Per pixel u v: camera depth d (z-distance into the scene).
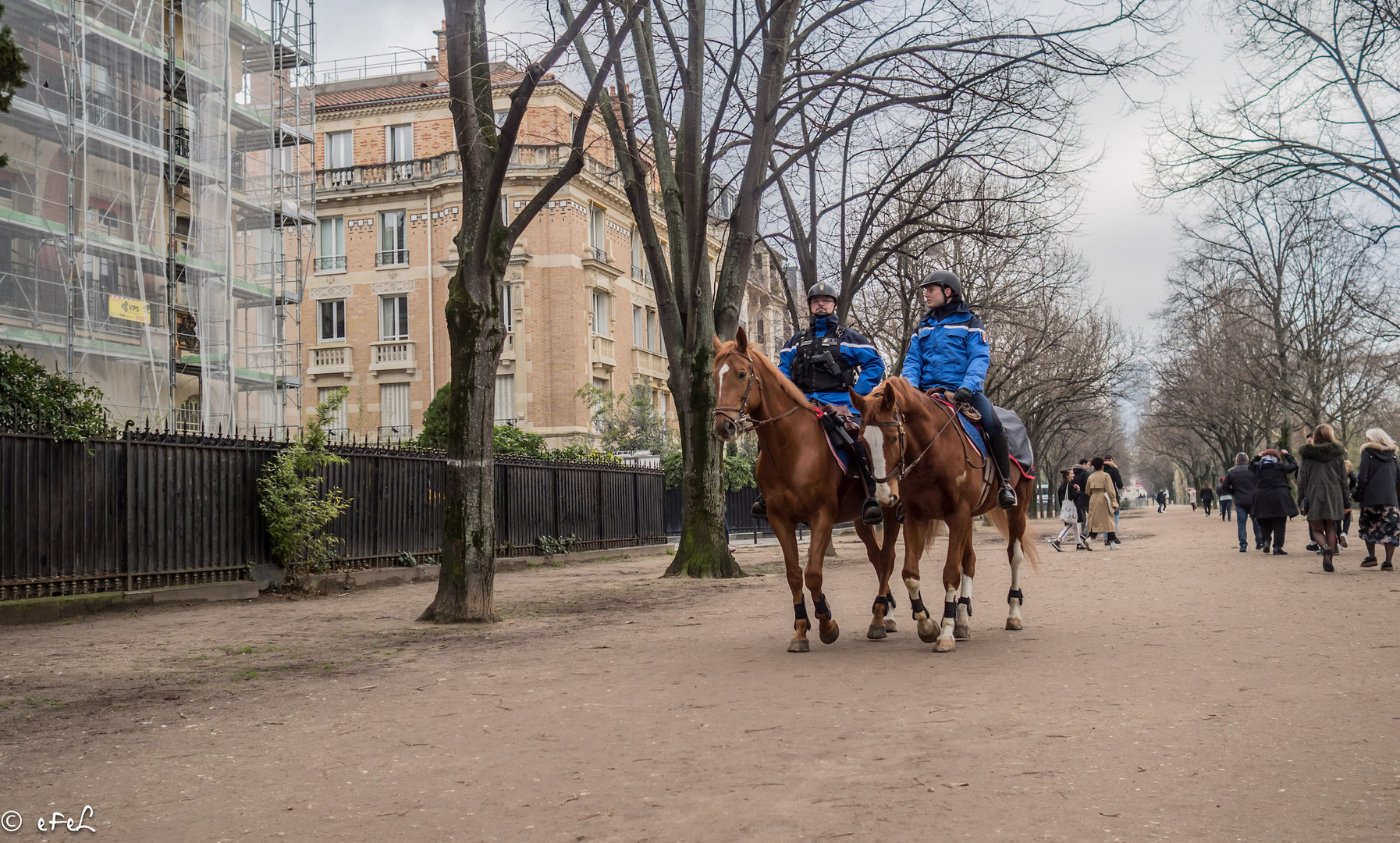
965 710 6.29
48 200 24.16
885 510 8.99
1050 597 13.18
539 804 4.71
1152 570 17.62
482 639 10.72
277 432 31.38
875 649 8.89
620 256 44.34
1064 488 27.86
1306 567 17.33
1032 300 41.47
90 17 24.84
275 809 4.78
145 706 7.38
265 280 39.81
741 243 18.92
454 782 5.14
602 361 41.66
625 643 10.05
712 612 12.82
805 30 18.64
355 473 18.00
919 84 18.00
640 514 29.52
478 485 12.41
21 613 12.21
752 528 37.00
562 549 24.47
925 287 9.85
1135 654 8.20
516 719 6.58
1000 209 28.00
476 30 12.63
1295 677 7.08
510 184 39.75
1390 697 6.34
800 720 6.18
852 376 9.80
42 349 22.84
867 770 5.03
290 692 7.84
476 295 12.38
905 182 22.20
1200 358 58.62
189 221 28.59
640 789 4.88
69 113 22.75
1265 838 3.95
